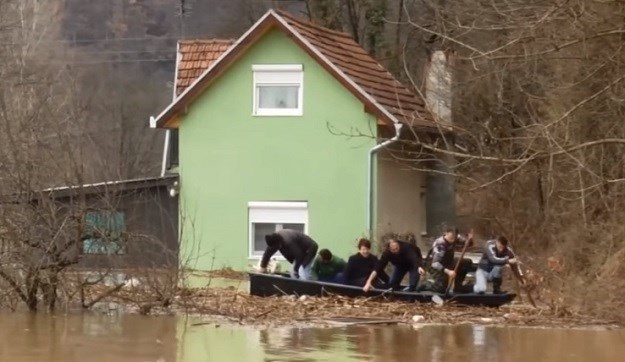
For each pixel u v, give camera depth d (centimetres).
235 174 6172
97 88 10288
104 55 10731
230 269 5997
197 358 2820
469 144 5166
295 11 9875
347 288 4228
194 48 6825
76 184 3578
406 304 4134
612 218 4909
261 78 6150
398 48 8600
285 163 6122
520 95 4594
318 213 6081
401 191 6438
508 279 5159
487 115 4991
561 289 4322
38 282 3653
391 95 6294
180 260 4469
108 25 10788
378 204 6044
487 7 3553
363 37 9044
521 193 5803
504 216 5984
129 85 10538
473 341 3288
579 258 4928
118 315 3650
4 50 6875
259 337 3231
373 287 4322
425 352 3027
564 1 2995
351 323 3628
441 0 4331
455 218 6862
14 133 3625
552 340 3353
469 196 6631
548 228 5569
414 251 4269
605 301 4056
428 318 3844
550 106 4128
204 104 6219
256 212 6150
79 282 3675
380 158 6081
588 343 3297
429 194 6962
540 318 3922
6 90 5044
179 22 10688
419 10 6194
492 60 3294
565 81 3997
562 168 4616
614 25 3155
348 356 2900
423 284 4322
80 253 3622
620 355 3053
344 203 6050
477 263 4591
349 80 5984
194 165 6212
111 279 3712
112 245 3656
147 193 6038
